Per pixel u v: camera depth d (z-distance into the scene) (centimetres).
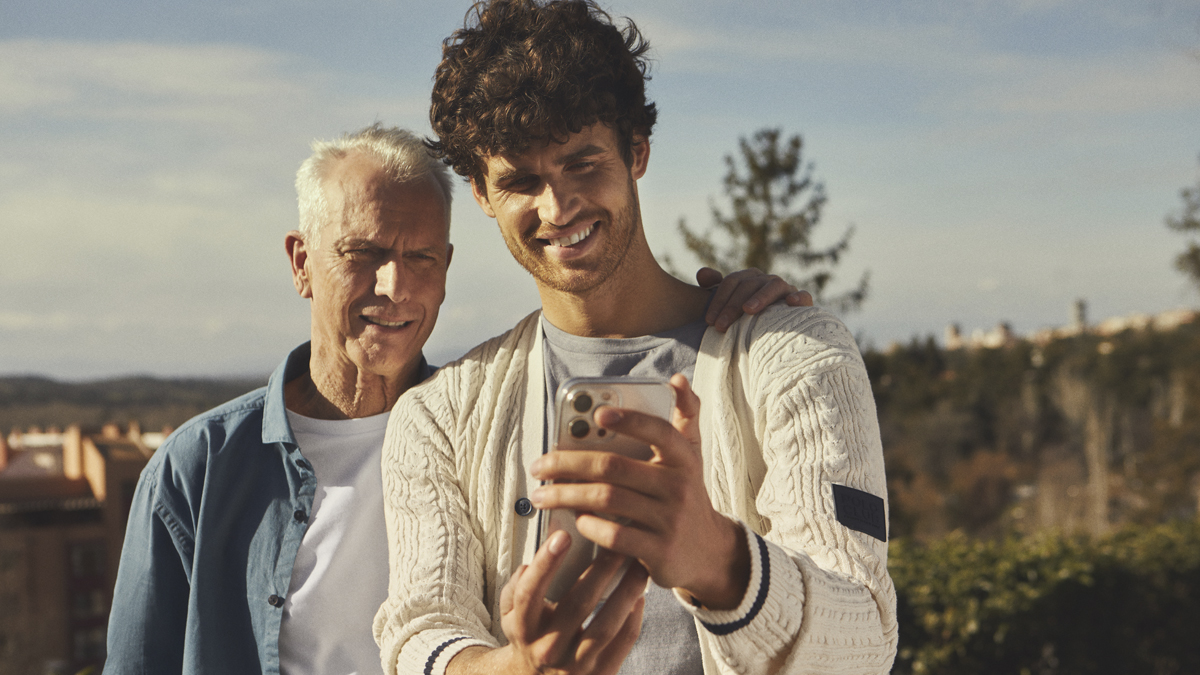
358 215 186
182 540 196
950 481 3144
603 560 100
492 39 147
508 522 145
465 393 158
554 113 137
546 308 159
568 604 99
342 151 193
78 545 1919
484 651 120
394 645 132
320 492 196
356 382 198
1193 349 3133
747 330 146
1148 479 2561
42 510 1912
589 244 144
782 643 104
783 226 1120
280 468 199
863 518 122
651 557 94
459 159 155
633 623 104
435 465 151
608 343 152
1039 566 564
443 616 133
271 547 193
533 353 158
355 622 188
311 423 200
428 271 193
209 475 195
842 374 134
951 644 549
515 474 148
